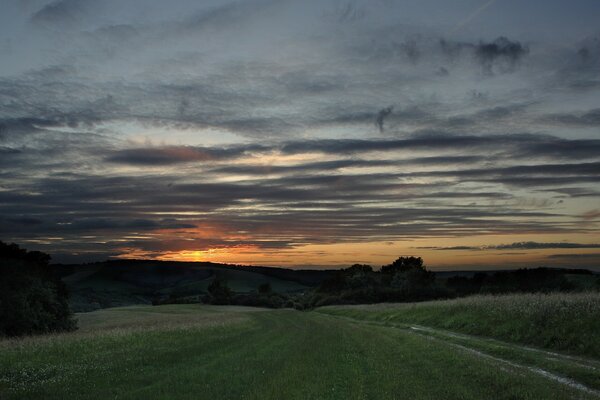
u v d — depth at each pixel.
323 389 14.28
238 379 16.38
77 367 18.94
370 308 66.75
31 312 51.53
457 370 16.56
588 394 12.52
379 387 14.46
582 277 97.44
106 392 14.65
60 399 13.76
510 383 13.55
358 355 22.20
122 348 24.55
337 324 45.78
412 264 145.88
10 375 17.44
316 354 22.70
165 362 20.52
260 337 32.16
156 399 13.53
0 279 51.28
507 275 111.69
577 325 21.45
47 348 23.84
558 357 18.94
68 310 59.16
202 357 22.05
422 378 15.88
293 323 48.19
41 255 61.38
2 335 48.56
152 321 60.69
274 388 14.62
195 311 100.88
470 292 122.94
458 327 31.94
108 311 103.56
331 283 146.38
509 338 24.75
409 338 27.27
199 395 13.98
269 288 170.62
